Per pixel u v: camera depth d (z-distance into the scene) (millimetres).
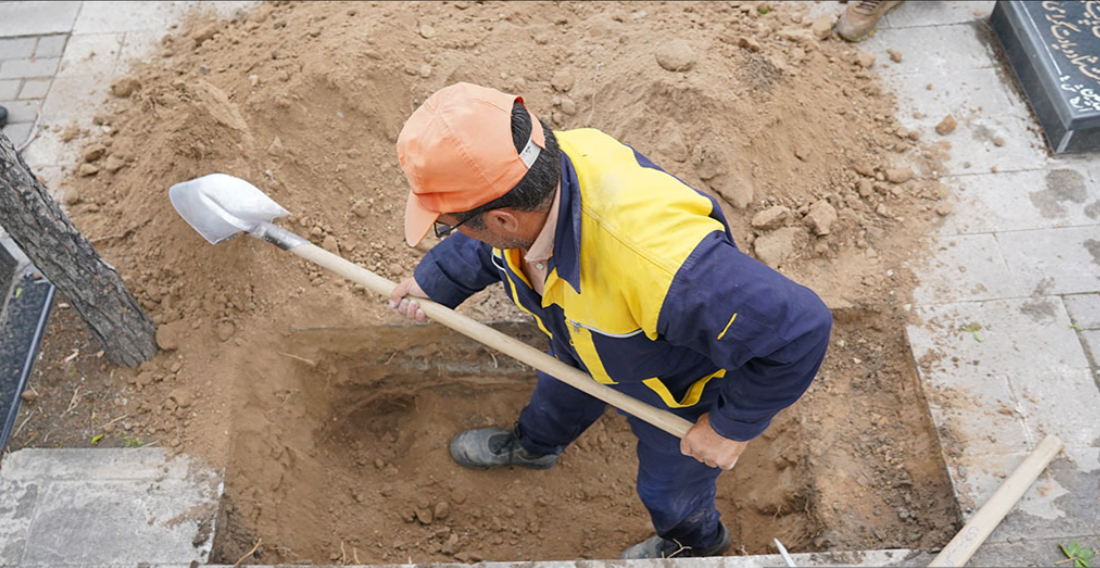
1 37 4586
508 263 2223
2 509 2975
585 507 3562
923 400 3166
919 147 3908
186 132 3414
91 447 3139
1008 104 4023
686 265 1831
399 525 3486
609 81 3865
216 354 3322
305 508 3340
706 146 3625
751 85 3818
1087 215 3613
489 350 3516
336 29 3926
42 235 2715
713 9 4270
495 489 3584
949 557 2619
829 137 3906
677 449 2582
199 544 2867
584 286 2020
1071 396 3096
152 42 4477
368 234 3590
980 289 3426
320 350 3480
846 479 3098
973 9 4402
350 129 3680
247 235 3408
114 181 3881
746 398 2086
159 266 3510
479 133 1800
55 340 3447
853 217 3662
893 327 3395
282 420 3373
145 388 3285
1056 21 3986
